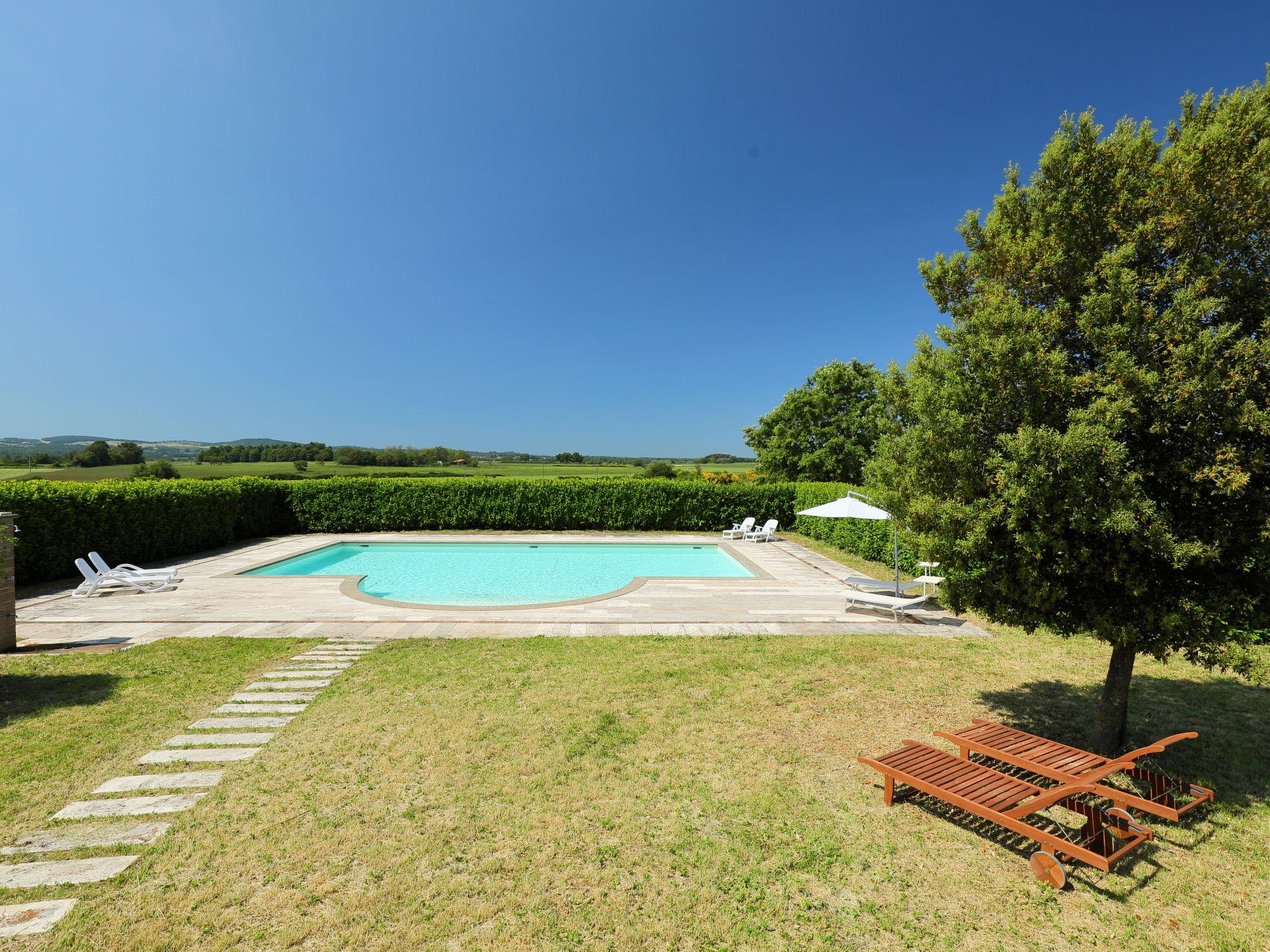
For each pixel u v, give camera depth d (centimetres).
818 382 3172
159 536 1565
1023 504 423
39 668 697
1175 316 395
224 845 364
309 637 845
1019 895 334
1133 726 564
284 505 2195
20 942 286
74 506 1311
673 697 619
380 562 1762
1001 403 446
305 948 286
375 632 872
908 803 427
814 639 847
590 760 480
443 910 312
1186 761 495
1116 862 365
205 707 581
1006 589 463
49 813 399
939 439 470
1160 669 723
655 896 326
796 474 3192
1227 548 407
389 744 503
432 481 2272
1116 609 442
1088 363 446
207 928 298
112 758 477
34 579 1253
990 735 481
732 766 475
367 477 2344
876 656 762
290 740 509
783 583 1329
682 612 1027
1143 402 402
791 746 512
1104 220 448
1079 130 461
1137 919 315
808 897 328
